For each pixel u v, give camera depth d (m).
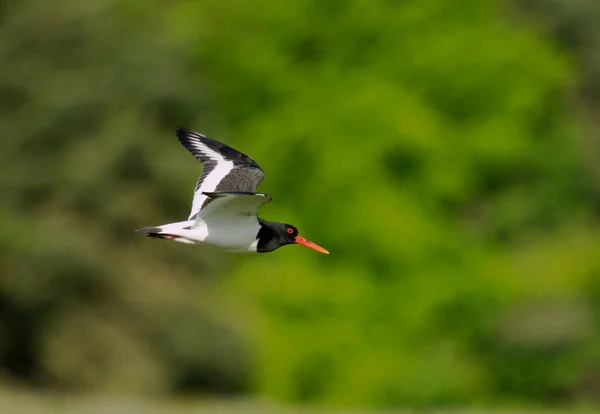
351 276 37.03
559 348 35.59
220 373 33.09
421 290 36.75
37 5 33.78
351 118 39.19
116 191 32.84
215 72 41.75
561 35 46.16
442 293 36.72
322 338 35.22
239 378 33.62
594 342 35.59
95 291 32.34
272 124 40.19
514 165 42.22
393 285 37.38
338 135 39.19
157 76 34.00
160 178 33.03
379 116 39.16
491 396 35.94
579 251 38.47
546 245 40.00
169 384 32.81
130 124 32.94
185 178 33.38
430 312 36.66
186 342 32.50
